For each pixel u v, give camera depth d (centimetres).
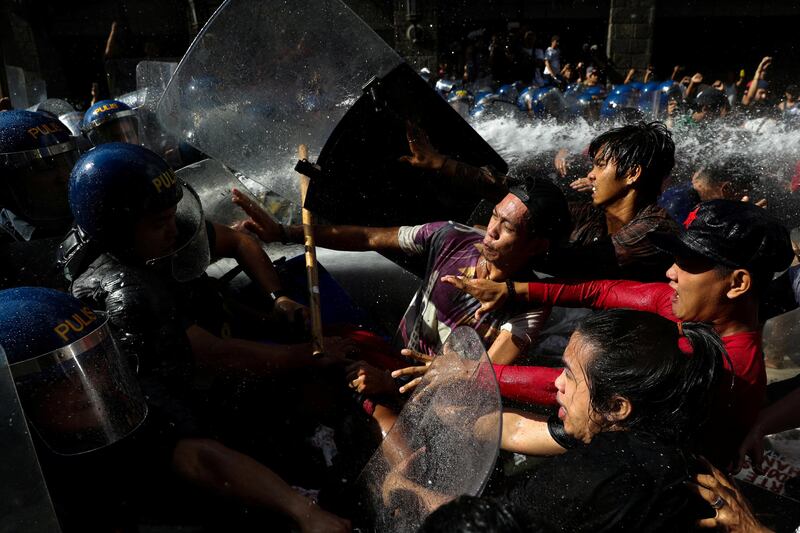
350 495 170
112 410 137
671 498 128
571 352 148
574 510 128
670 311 189
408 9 1286
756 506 215
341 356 213
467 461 138
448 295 222
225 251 239
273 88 227
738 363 162
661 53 1514
